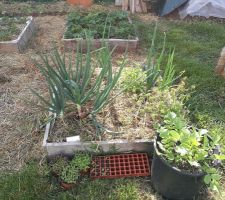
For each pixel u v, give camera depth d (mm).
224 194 2297
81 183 2311
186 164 2055
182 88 2758
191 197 2205
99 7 5047
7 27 4094
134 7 4934
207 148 2072
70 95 2389
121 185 2309
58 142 2416
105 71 2367
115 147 2459
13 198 2189
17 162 2457
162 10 4820
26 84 3279
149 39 4160
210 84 3342
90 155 2445
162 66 3584
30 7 4973
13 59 3672
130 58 3805
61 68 2381
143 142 2443
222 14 4738
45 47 3977
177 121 2146
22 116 2854
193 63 3643
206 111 2990
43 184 2268
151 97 2572
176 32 4355
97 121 2613
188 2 4785
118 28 4102
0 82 3297
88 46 2352
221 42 4191
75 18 4246
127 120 2590
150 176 2396
